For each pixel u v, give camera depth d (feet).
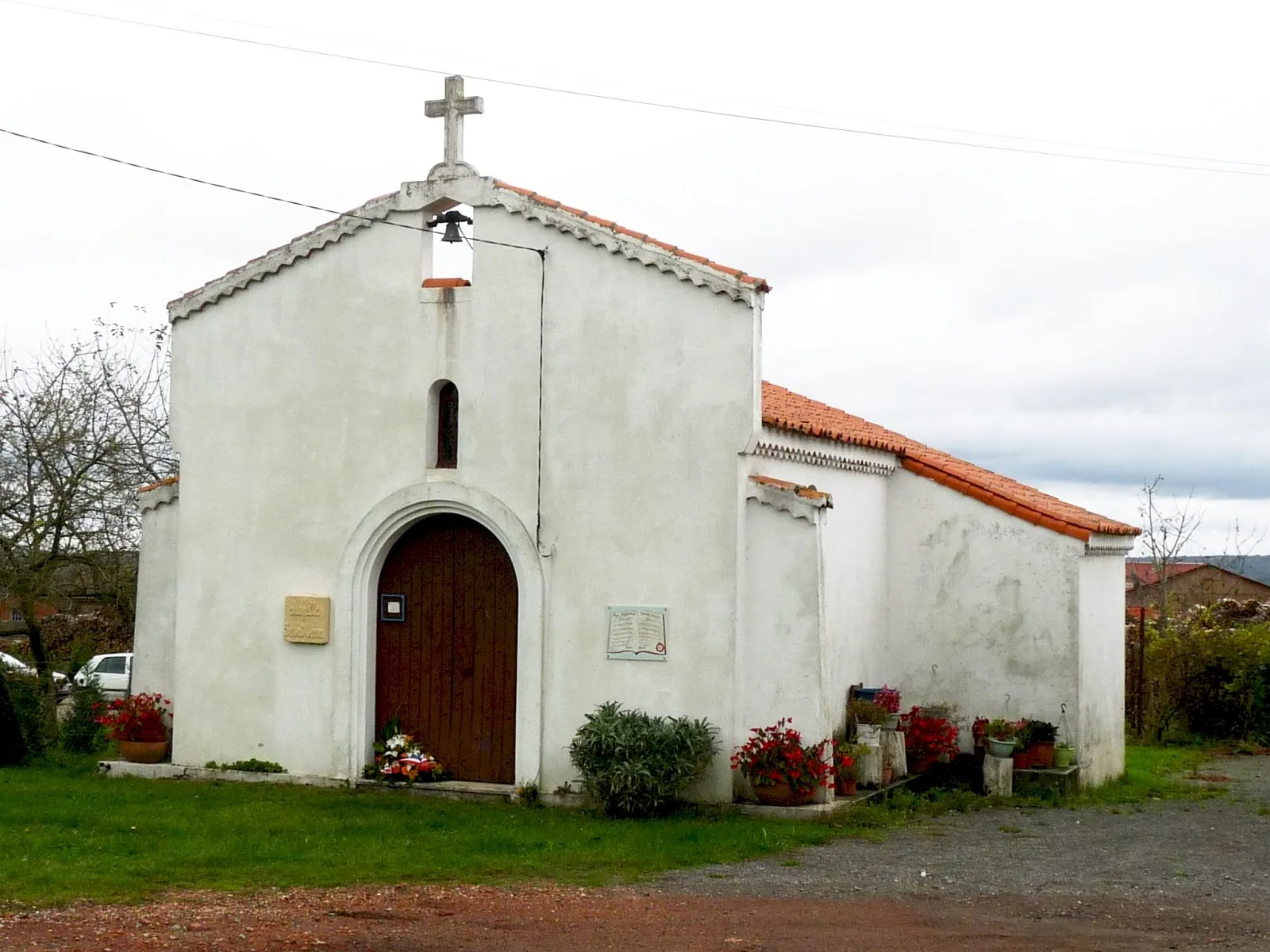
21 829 39.58
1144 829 45.88
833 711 50.29
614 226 46.75
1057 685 54.34
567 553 47.09
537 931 29.71
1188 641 80.38
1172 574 138.72
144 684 53.88
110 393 80.38
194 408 52.08
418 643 49.93
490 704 48.91
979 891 34.78
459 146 48.83
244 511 51.21
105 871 34.45
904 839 42.19
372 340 49.73
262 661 50.65
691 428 45.70
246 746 50.72
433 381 48.96
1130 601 131.23
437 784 48.21
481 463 48.26
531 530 47.44
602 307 46.85
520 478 47.73
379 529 49.34
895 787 50.55
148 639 54.03
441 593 49.73
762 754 44.04
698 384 45.65
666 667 45.73
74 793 46.60
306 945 28.14
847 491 53.47
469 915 31.19
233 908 31.32
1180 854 40.93
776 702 44.78
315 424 50.39
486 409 48.26
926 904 33.04
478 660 49.14
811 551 44.65
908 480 57.52
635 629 46.03
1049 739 53.01
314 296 50.55
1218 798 55.16
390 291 49.55
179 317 52.29
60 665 76.95
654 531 46.03
